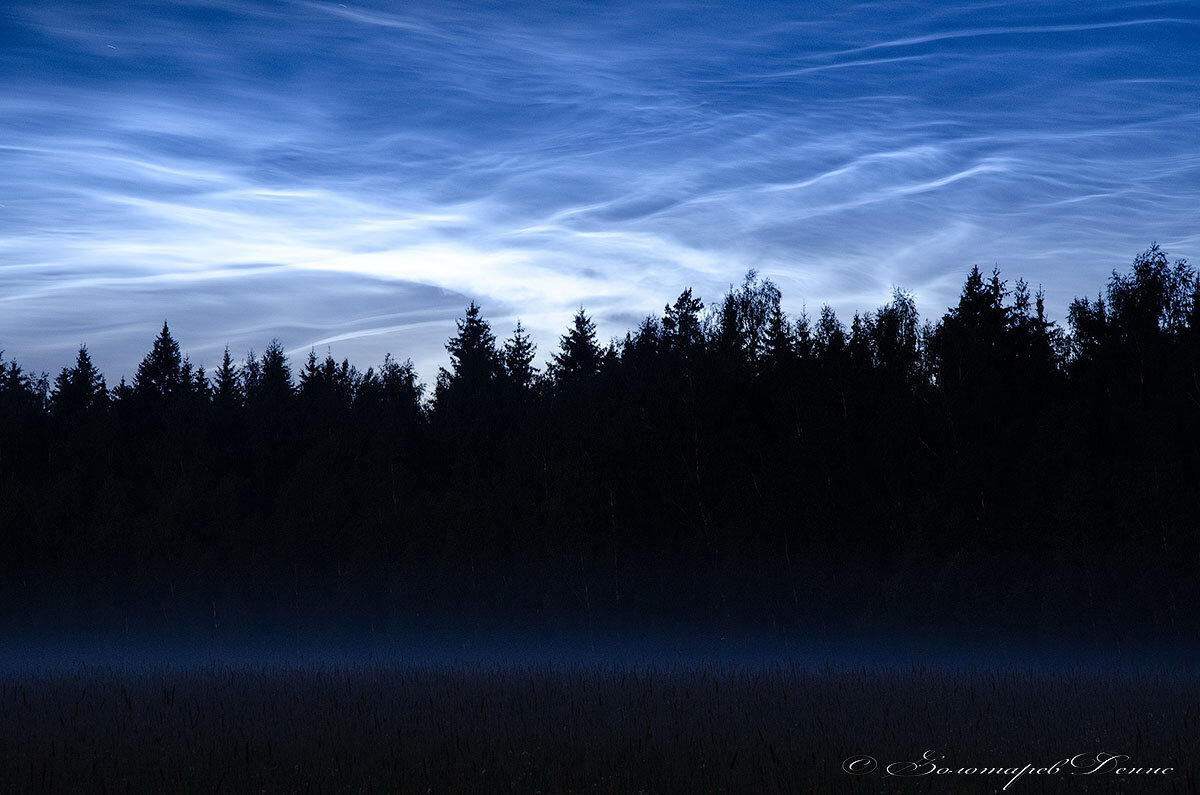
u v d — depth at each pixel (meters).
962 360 48.72
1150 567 37.00
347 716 14.59
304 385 97.69
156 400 88.19
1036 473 41.81
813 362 53.31
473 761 11.05
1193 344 44.66
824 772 10.29
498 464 60.25
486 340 107.69
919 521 42.81
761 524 47.56
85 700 17.58
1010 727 13.26
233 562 58.38
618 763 10.91
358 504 58.62
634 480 51.25
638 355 57.41
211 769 10.87
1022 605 39.22
